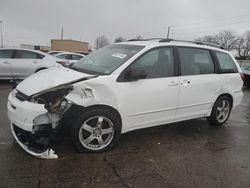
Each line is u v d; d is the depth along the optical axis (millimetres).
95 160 4484
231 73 6672
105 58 5340
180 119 5766
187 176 4199
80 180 3891
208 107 6250
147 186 3859
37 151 4449
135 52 5148
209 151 5180
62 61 12898
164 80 5301
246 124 7141
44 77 4762
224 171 4441
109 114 4664
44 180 3826
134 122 5062
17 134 4734
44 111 4234
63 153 4633
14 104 4438
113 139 4820
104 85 4586
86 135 4633
